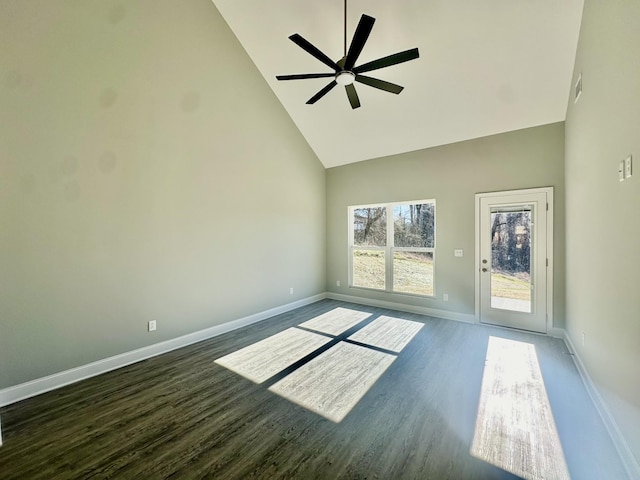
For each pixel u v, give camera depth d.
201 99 3.54
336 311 4.85
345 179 5.51
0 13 2.15
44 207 2.39
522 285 3.82
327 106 4.43
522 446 1.77
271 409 2.18
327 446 1.79
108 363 2.79
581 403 2.21
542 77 3.12
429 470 1.59
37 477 1.57
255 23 3.62
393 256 5.05
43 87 2.36
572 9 2.53
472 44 3.04
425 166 4.56
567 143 3.30
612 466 1.61
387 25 3.08
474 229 4.14
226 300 3.89
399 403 2.24
